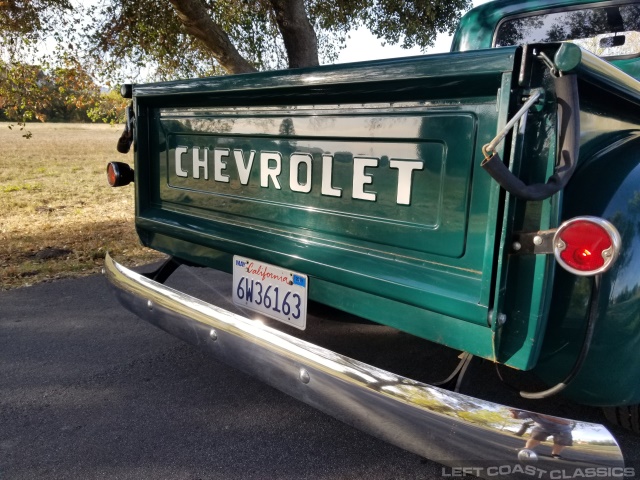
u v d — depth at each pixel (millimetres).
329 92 1939
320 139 2068
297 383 1845
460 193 1649
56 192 11141
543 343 1668
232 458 2221
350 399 1686
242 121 2389
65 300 4266
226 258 2568
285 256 2189
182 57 8156
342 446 2330
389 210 1870
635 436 2346
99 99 7512
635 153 1735
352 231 2002
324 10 8281
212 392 2787
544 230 1438
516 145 1438
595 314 1525
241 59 6996
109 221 7969
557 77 1356
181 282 4625
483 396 2666
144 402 2672
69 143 29516
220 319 2145
